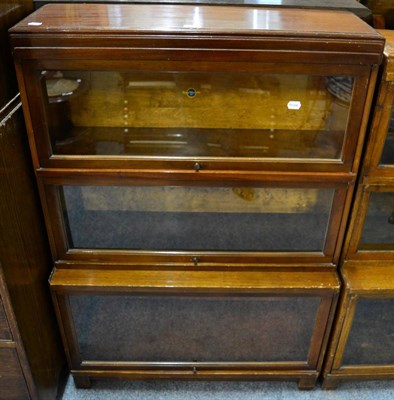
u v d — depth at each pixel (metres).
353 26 0.98
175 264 1.21
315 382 1.43
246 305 1.29
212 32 0.91
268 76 1.00
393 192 1.12
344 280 1.20
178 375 1.38
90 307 1.28
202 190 1.16
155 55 0.93
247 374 1.38
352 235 1.17
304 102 1.04
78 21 0.96
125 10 1.07
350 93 0.98
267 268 1.22
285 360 1.38
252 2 1.17
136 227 1.21
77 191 1.13
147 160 1.05
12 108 1.04
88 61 0.94
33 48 0.92
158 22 0.96
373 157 1.05
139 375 1.38
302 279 1.21
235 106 1.06
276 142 1.09
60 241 1.17
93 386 1.43
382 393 1.42
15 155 1.03
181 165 1.06
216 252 1.20
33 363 1.19
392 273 1.22
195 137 1.09
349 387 1.44
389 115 1.00
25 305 1.12
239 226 1.21
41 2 1.16
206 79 1.02
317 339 1.31
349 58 0.93
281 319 1.32
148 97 1.04
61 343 1.41
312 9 1.14
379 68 0.96
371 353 1.39
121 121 1.07
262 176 1.07
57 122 1.04
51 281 1.19
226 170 1.07
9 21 1.03
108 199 1.16
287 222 1.20
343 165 1.06
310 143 1.08
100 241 1.22
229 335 1.38
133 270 1.22
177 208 1.19
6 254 1.01
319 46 0.92
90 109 1.05
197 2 1.15
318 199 1.15
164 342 1.39
